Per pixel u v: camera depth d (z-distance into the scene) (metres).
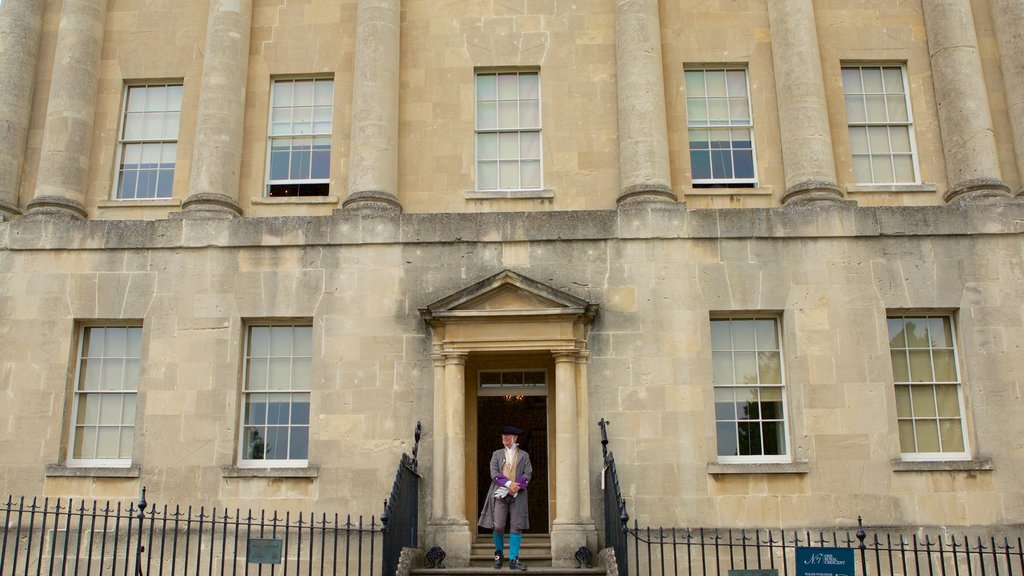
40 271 16.77
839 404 15.76
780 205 17.25
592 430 15.70
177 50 18.59
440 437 15.62
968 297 16.20
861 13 18.42
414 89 18.08
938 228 16.42
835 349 15.99
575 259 16.44
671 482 15.46
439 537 15.02
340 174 17.78
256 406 16.48
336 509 15.62
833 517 15.28
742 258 16.36
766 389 16.23
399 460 15.70
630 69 17.33
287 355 16.66
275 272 16.59
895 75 18.34
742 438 16.03
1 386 16.30
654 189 16.66
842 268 16.31
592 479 15.50
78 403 16.61
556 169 17.58
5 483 15.88
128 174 18.17
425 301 16.39
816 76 17.33
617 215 16.56
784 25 17.66
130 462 16.27
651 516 15.34
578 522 15.05
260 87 18.27
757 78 18.08
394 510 12.70
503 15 18.44
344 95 18.17
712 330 16.47
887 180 17.75
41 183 17.28
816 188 16.69
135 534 15.58
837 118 17.83
